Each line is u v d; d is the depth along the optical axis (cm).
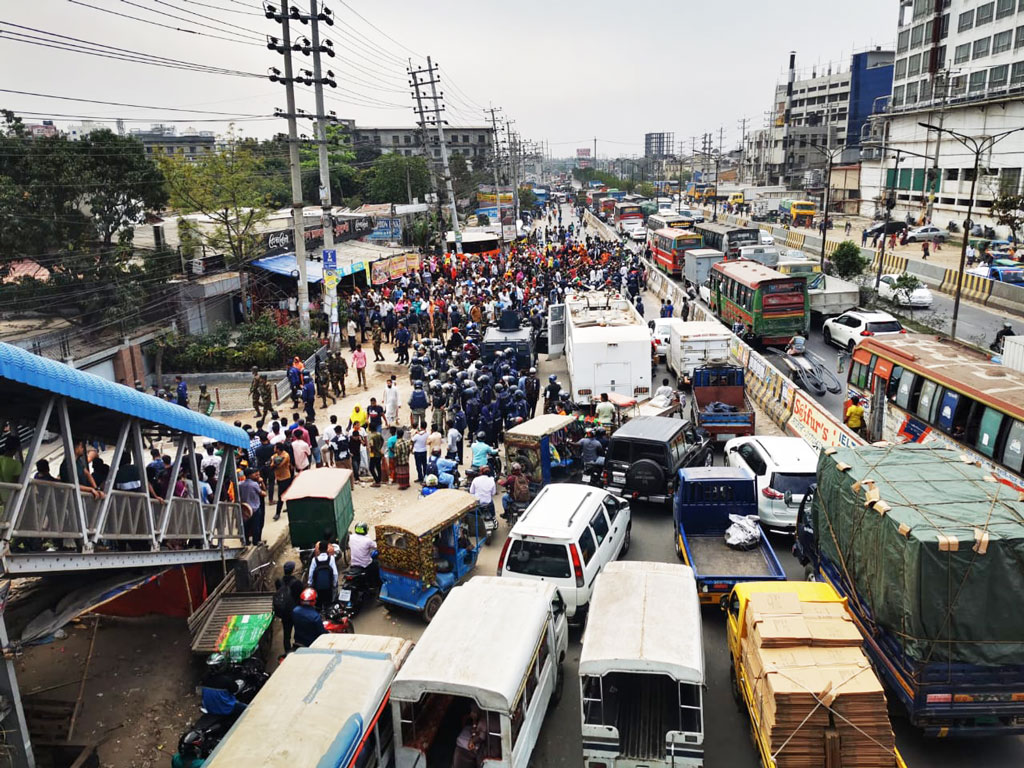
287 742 727
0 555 798
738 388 2119
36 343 2427
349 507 1535
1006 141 5894
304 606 1095
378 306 3522
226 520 1310
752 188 12700
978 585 815
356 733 751
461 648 865
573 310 2767
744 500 1384
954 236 6366
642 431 1705
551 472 1741
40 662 1159
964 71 6588
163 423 1079
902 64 7806
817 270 4219
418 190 8488
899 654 877
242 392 2744
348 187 8644
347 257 4659
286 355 2900
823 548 1145
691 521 1401
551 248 5772
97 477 1262
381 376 2964
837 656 817
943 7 6938
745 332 3209
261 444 1772
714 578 1195
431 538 1252
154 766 945
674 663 813
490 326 3031
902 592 848
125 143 2872
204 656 1141
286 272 3781
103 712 1042
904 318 3597
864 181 8675
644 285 5169
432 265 4906
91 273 2745
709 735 948
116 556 996
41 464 1116
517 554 1192
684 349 2520
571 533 1170
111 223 2841
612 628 888
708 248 5347
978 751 902
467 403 2089
